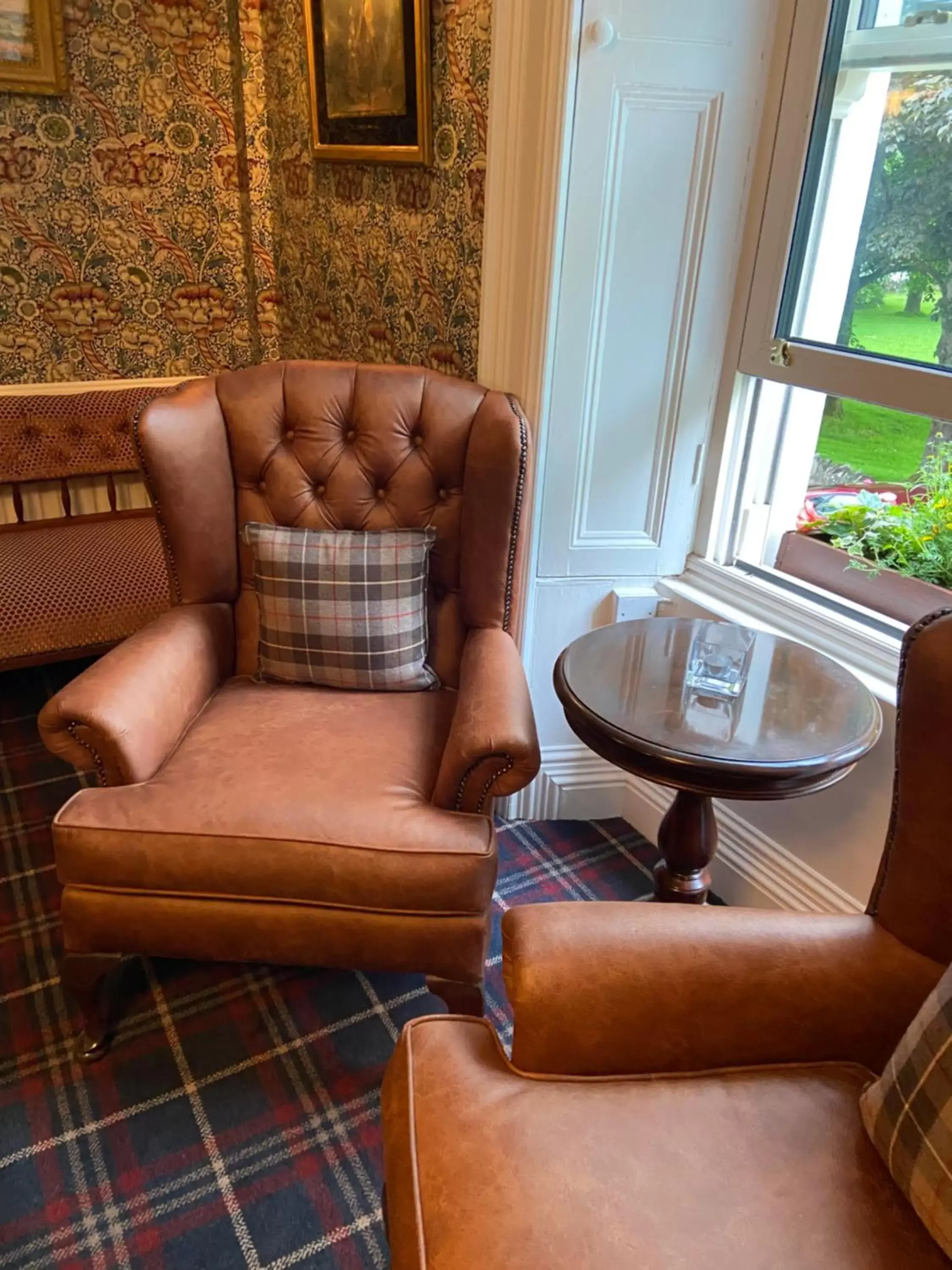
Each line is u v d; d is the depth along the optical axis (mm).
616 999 955
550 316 1692
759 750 1231
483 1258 775
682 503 1916
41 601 2256
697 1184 841
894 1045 986
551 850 2061
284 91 2547
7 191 2525
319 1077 1492
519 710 1438
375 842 1320
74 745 1397
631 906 1032
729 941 987
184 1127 1399
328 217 2467
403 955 1375
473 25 1723
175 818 1340
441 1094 933
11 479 2551
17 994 1632
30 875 1913
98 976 1428
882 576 1667
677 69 1573
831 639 1672
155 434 1676
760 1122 909
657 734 1268
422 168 1990
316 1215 1283
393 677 1723
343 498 1795
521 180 1664
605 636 1585
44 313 2691
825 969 980
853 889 1631
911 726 974
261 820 1338
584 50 1525
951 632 946
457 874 1316
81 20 2455
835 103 1541
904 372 1480
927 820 967
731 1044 978
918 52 1407
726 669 1462
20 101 2455
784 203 1627
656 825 2062
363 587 1691
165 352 2906
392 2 1873
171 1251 1229
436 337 2072
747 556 1934
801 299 1667
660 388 1809
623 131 1596
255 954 1397
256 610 1859
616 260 1685
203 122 2697
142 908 1360
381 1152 1372
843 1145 890
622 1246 783
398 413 1765
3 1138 1373
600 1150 869
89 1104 1432
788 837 1750
